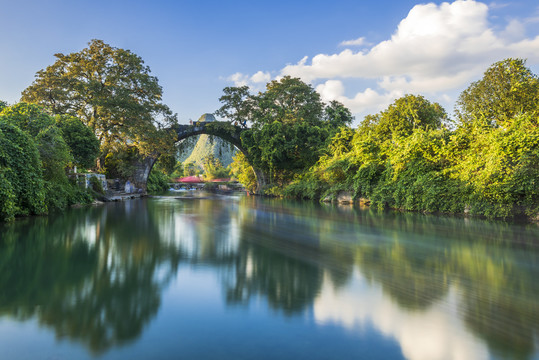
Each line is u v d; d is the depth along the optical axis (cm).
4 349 297
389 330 338
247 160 4750
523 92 1473
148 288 467
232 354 289
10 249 728
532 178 1107
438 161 1580
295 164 3806
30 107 1591
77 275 528
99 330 336
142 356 286
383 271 559
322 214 1591
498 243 802
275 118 4203
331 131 3675
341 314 377
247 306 400
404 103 2208
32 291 451
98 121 3197
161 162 4572
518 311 387
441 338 320
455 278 517
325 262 622
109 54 3412
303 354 290
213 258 653
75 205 1975
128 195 3262
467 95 1705
